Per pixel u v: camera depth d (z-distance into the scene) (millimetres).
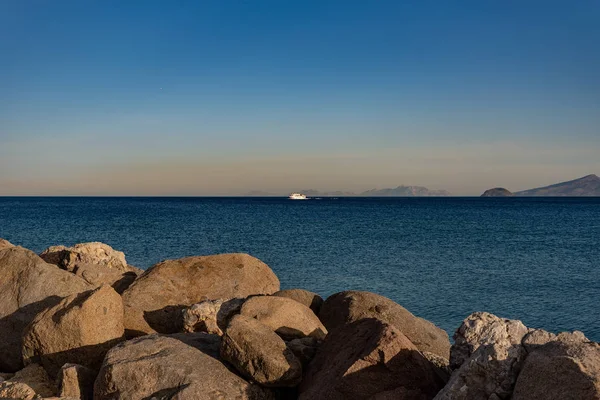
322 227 71375
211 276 15414
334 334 10367
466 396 7676
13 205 165625
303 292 15438
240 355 9523
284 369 9320
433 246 48750
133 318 13680
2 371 12844
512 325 9312
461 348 9383
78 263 16469
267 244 48562
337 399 8773
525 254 43531
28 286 13844
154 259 37969
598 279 31859
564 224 82312
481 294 27359
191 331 12727
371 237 57156
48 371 11180
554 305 25188
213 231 62250
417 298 26344
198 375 9234
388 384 8734
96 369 11133
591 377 6352
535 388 6848
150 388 9133
